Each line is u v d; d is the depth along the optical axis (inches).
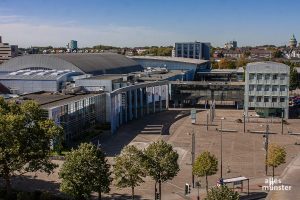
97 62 7849.4
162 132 4638.3
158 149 2496.3
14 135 2432.3
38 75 5959.6
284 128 4911.4
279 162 2910.9
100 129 4645.7
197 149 3868.1
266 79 5570.9
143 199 2596.0
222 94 6525.6
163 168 2454.5
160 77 6953.7
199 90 6643.7
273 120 5418.3
